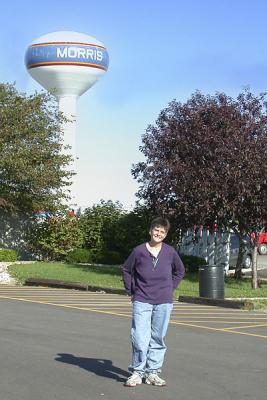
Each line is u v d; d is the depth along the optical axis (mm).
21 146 26109
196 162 19594
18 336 10875
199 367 8766
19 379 7863
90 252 28078
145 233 27750
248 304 15695
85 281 20344
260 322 13477
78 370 8383
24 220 29391
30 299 16625
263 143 18828
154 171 20328
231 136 19000
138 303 7477
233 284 21547
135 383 7543
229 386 7734
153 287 7480
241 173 18641
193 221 20266
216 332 11953
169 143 20375
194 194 19109
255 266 20469
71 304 15734
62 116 29016
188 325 12750
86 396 7141
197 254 27594
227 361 9234
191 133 19672
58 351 9617
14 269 23359
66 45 33531
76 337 10922
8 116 26125
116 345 10227
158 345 7605
